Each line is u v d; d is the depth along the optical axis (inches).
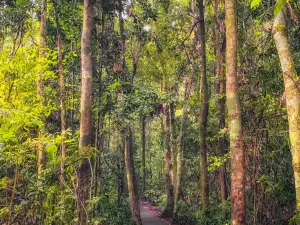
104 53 424.5
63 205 229.8
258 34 413.4
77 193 241.3
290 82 190.7
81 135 261.0
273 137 372.2
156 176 1071.6
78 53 433.4
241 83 369.1
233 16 225.8
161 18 552.4
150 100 365.1
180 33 598.9
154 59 583.8
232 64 222.2
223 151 436.8
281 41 199.9
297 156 183.0
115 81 388.2
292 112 187.5
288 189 354.6
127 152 548.7
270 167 361.7
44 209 232.4
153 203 992.9
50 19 427.8
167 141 746.2
